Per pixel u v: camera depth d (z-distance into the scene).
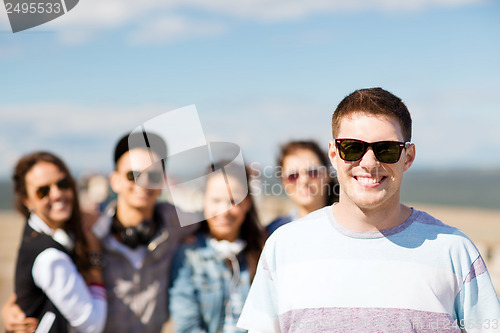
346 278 1.36
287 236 1.47
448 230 1.39
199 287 2.49
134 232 2.42
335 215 1.45
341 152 1.35
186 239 2.57
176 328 2.48
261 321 1.48
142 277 2.46
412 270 1.33
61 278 2.21
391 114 1.34
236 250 2.53
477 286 1.34
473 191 58.19
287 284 1.43
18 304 2.21
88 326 2.25
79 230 2.41
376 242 1.37
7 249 8.40
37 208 2.32
